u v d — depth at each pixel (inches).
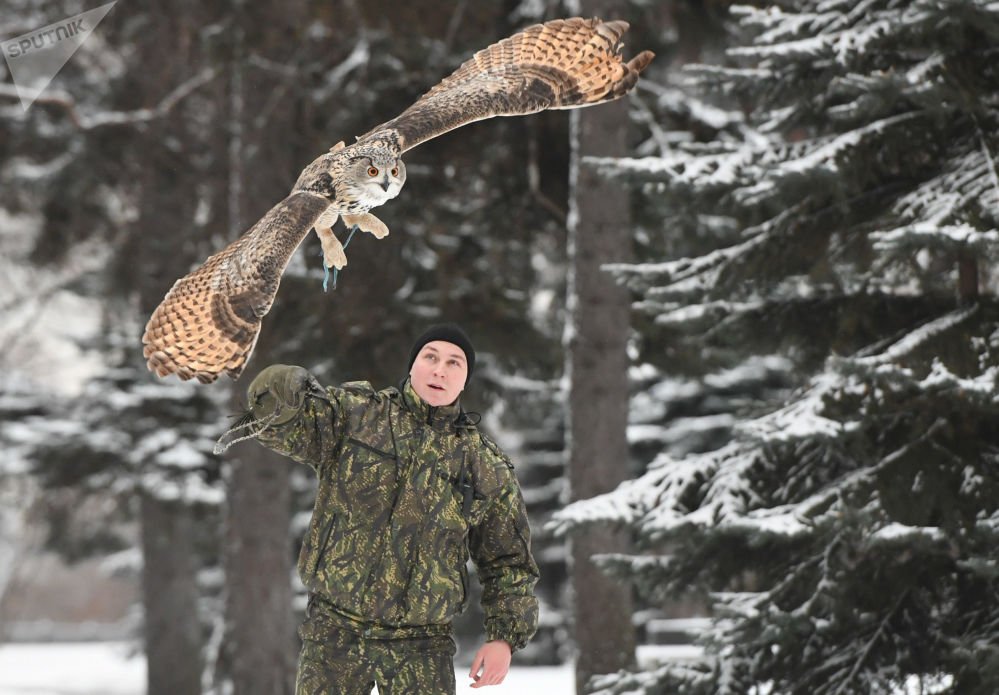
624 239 706.8
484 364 989.8
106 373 1073.5
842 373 442.6
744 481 487.8
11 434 1030.4
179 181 1069.1
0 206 1088.8
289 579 932.6
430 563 238.2
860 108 445.4
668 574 506.3
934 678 474.9
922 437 471.8
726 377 1316.4
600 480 691.4
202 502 1018.7
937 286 521.3
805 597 480.1
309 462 241.0
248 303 152.7
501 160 835.4
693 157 502.0
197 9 901.2
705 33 818.2
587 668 670.5
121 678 1673.2
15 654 2111.2
